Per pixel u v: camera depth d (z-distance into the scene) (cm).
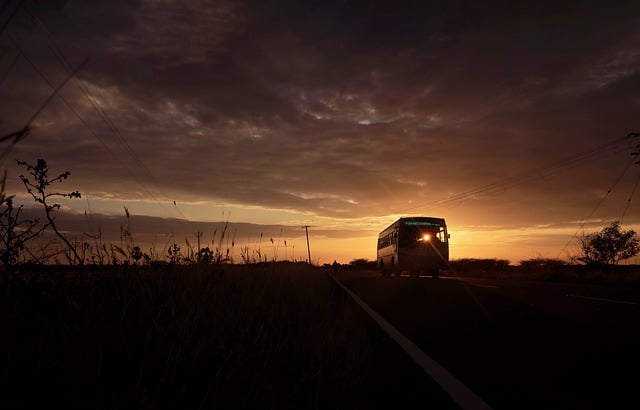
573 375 534
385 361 603
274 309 657
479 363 592
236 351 400
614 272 2820
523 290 1795
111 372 327
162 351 362
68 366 291
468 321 948
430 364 585
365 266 9694
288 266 1273
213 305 524
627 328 849
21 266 358
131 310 433
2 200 184
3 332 298
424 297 1459
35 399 261
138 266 512
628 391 473
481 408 425
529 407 428
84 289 410
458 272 5275
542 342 726
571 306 1198
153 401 285
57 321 332
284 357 501
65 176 389
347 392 446
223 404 331
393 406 430
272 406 362
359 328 782
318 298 948
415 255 3391
